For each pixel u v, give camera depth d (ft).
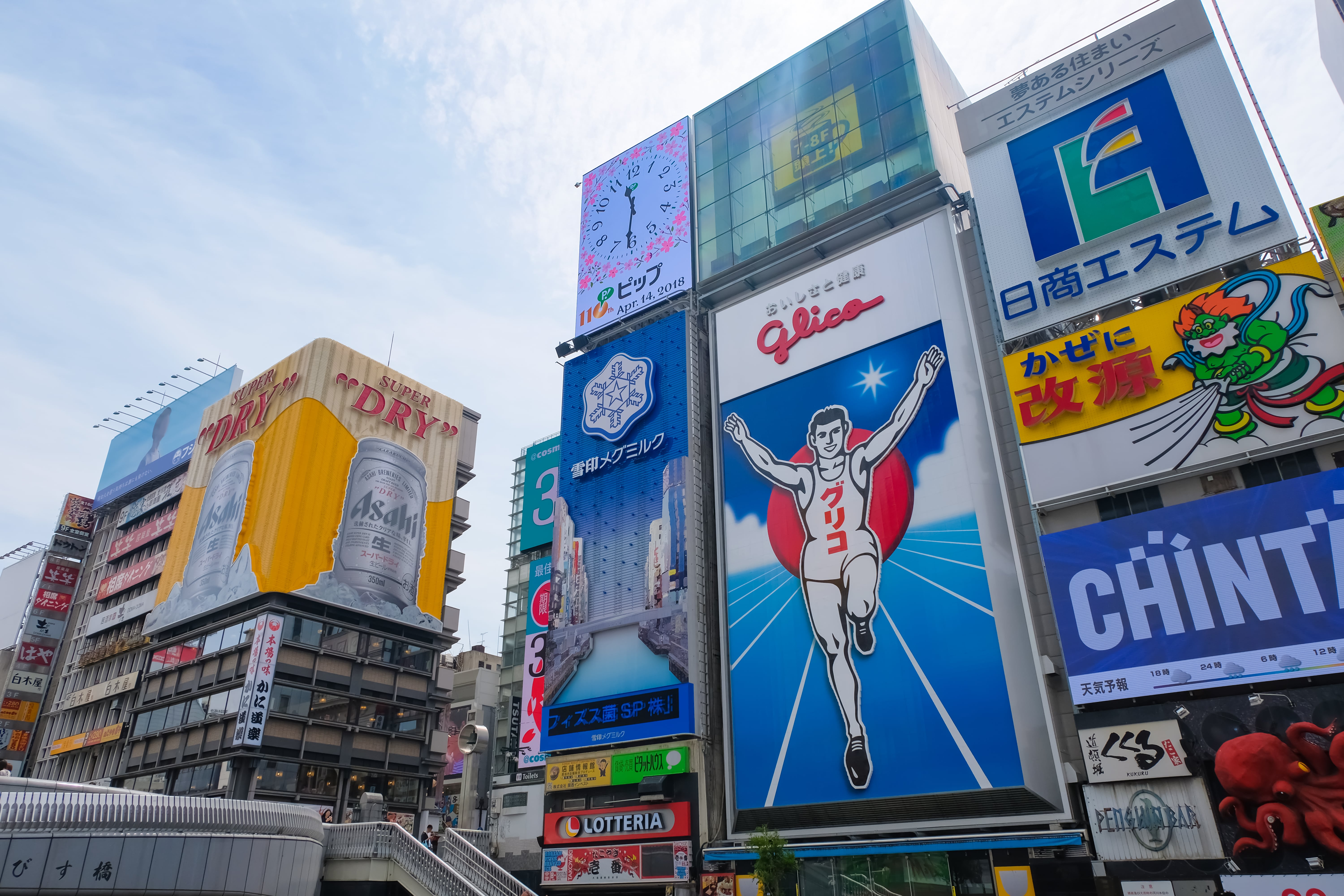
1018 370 119.96
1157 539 100.83
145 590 272.51
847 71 170.30
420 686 244.01
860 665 122.72
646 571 151.74
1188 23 125.80
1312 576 90.63
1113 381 112.16
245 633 218.79
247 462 246.27
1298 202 109.81
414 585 249.96
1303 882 82.12
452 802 263.90
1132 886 90.43
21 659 291.17
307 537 228.22
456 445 278.87
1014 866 100.22
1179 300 111.14
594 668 150.10
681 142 191.72
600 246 195.31
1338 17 129.49
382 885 116.78
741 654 135.54
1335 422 95.81
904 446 130.82
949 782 109.60
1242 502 96.99
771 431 147.33
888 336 139.85
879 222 151.23
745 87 186.60
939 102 168.66
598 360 179.83
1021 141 134.82
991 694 110.52
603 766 140.36
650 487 158.20
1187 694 93.71
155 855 90.02
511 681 263.90
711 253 176.65
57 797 85.56
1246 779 87.51
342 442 245.04
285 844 106.32
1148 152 122.52
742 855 120.26
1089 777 96.48
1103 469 108.88
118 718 247.91
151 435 306.96
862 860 111.45
